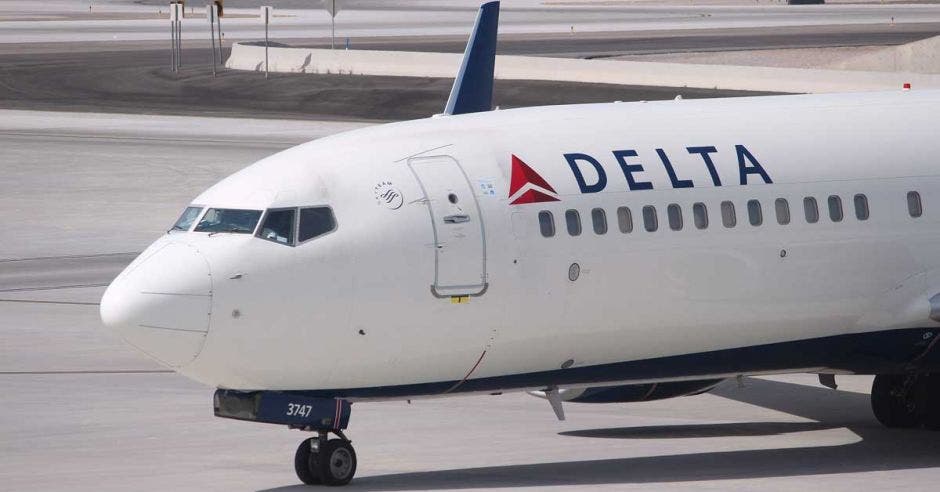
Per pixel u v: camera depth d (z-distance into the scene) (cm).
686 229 8288
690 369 8550
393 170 7900
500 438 9344
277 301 7456
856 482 7788
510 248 7856
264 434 9388
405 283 7644
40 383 11031
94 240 18888
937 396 9469
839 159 8812
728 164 8544
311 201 7656
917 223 8838
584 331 8100
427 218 7744
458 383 8025
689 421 10069
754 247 8450
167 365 7556
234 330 7412
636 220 8181
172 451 8831
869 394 11119
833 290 8656
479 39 13062
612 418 10150
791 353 8738
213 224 7656
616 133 8506
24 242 18700
